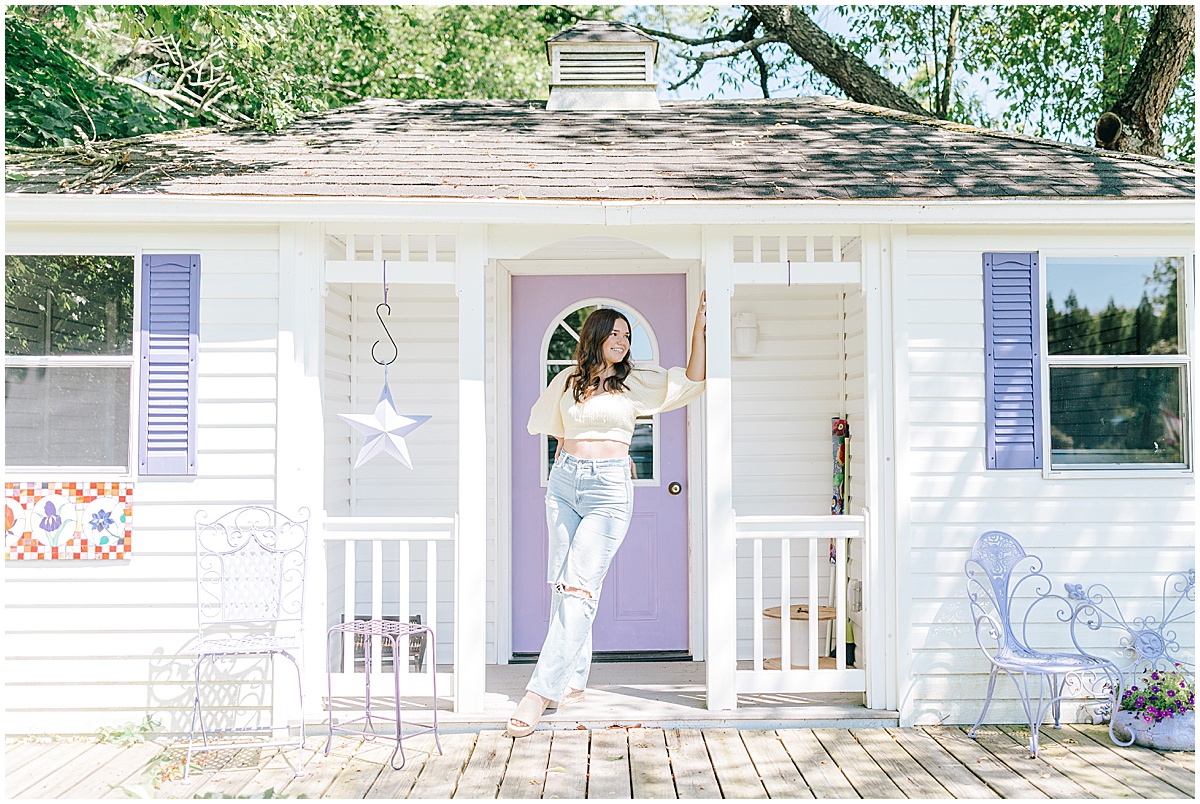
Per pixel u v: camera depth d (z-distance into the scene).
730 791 3.72
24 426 4.55
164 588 4.53
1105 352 4.75
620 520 4.44
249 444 4.58
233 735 4.49
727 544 4.62
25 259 4.60
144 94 10.34
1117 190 4.55
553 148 5.31
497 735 4.46
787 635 4.68
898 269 4.68
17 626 4.48
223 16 7.42
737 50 13.88
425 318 5.91
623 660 5.76
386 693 4.60
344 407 5.67
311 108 10.61
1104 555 4.66
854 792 3.71
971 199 4.45
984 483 4.67
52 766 4.06
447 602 5.85
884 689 4.65
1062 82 13.24
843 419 5.75
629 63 6.49
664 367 5.98
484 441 4.64
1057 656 4.39
